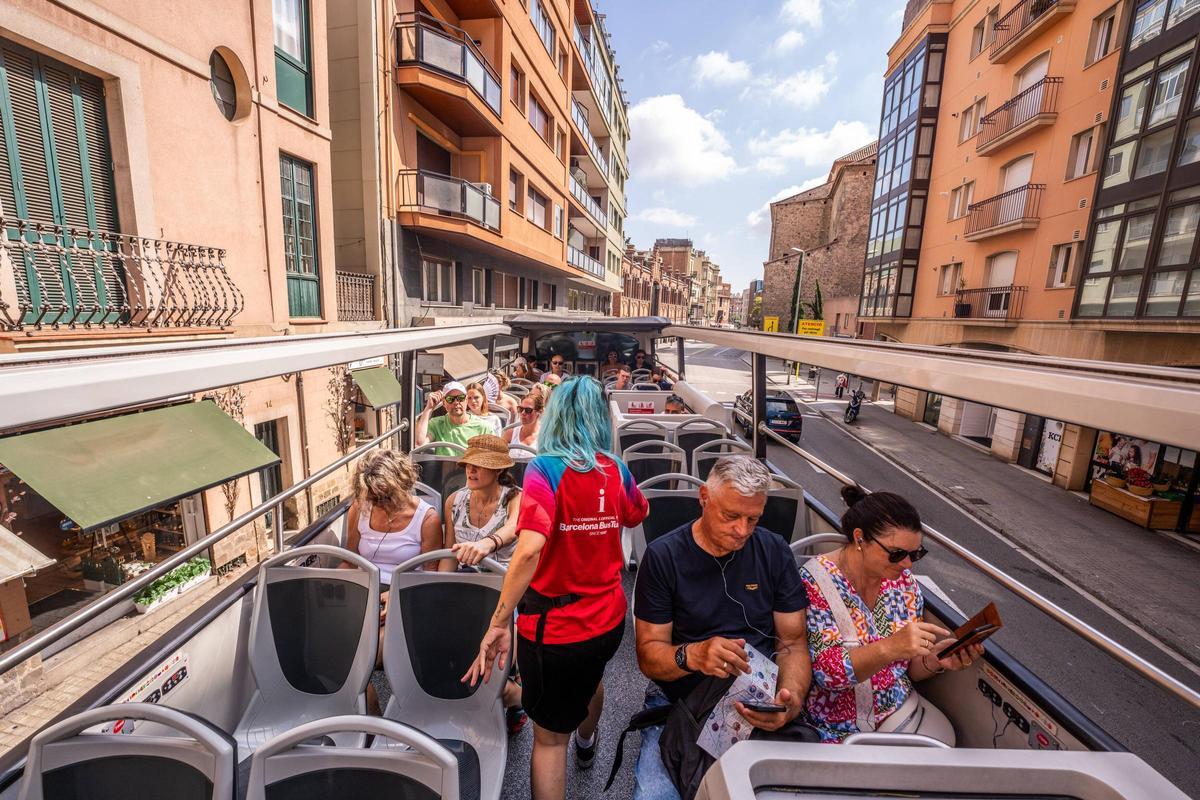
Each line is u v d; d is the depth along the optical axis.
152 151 6.17
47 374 1.06
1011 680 1.93
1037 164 16.00
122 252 5.90
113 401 1.16
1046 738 1.77
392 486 3.02
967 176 20.02
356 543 3.17
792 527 3.78
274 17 8.29
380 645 3.05
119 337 5.41
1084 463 13.53
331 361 2.19
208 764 1.43
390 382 11.04
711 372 38.56
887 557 1.98
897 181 25.22
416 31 11.22
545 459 1.92
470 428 5.32
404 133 11.81
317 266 9.52
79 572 6.04
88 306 5.58
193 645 2.27
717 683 1.82
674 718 1.83
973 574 8.50
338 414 9.86
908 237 23.86
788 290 53.91
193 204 6.75
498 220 14.71
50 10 5.05
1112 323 12.41
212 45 6.96
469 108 12.81
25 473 3.62
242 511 7.63
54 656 5.41
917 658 2.18
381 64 10.84
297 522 8.80
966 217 19.72
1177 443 0.86
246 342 1.95
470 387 5.72
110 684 1.89
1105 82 13.52
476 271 16.16
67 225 5.45
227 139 7.25
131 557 6.46
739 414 6.83
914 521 1.97
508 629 1.92
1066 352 14.13
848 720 2.06
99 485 3.85
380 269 11.16
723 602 1.95
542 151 19.22
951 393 1.45
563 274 25.67
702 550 1.96
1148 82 11.90
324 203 9.50
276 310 8.23
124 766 1.49
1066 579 8.53
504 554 3.40
